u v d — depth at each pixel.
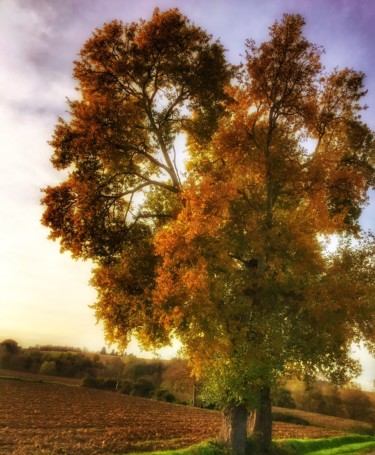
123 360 125.19
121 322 24.22
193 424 38.28
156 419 39.97
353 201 26.02
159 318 21.44
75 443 22.30
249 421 26.81
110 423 33.53
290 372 23.56
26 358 122.38
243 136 22.25
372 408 84.06
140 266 23.89
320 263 20.73
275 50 22.05
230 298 20.53
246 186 22.45
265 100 22.67
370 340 22.44
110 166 23.72
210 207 18.80
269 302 20.69
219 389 20.03
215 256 19.50
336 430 52.22
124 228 24.66
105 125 22.45
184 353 20.25
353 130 24.73
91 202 22.28
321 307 20.42
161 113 24.78
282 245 20.38
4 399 44.16
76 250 22.52
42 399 47.88
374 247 22.12
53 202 21.95
